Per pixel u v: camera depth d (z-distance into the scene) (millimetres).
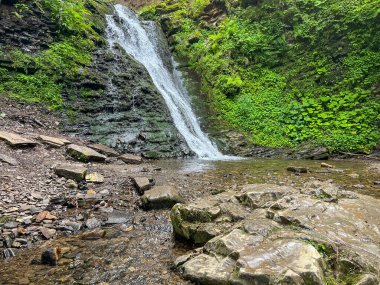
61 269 3609
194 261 3496
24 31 13422
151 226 4938
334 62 16750
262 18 20312
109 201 5949
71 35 14898
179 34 23047
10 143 8453
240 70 18656
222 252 3477
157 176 8102
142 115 13742
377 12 16047
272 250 3262
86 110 12727
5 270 3574
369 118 13953
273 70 18500
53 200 5688
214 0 23531
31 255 3939
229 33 20484
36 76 12578
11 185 6039
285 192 5047
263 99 16906
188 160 11758
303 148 13555
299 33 18484
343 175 8914
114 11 20891
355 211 4285
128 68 15758
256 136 15102
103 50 15734
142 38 20547
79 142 10750
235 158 12906
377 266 3088
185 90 18812
